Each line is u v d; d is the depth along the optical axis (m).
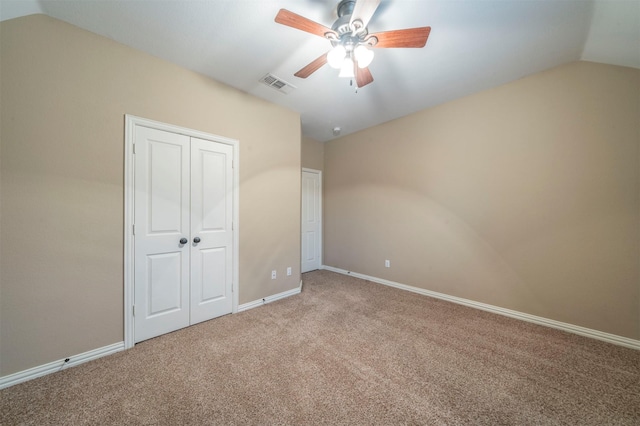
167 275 2.18
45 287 1.62
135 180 1.98
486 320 2.50
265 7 1.58
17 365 1.53
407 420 1.29
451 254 3.03
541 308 2.41
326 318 2.54
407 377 1.63
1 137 1.48
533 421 1.29
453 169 3.00
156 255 2.11
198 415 1.31
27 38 1.55
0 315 1.48
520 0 1.52
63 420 1.28
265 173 2.92
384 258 3.76
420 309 2.78
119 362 1.76
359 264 4.13
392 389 1.52
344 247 4.39
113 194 1.88
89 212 1.78
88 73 1.76
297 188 3.31
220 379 1.60
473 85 2.63
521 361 1.81
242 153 2.69
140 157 2.01
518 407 1.38
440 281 3.13
